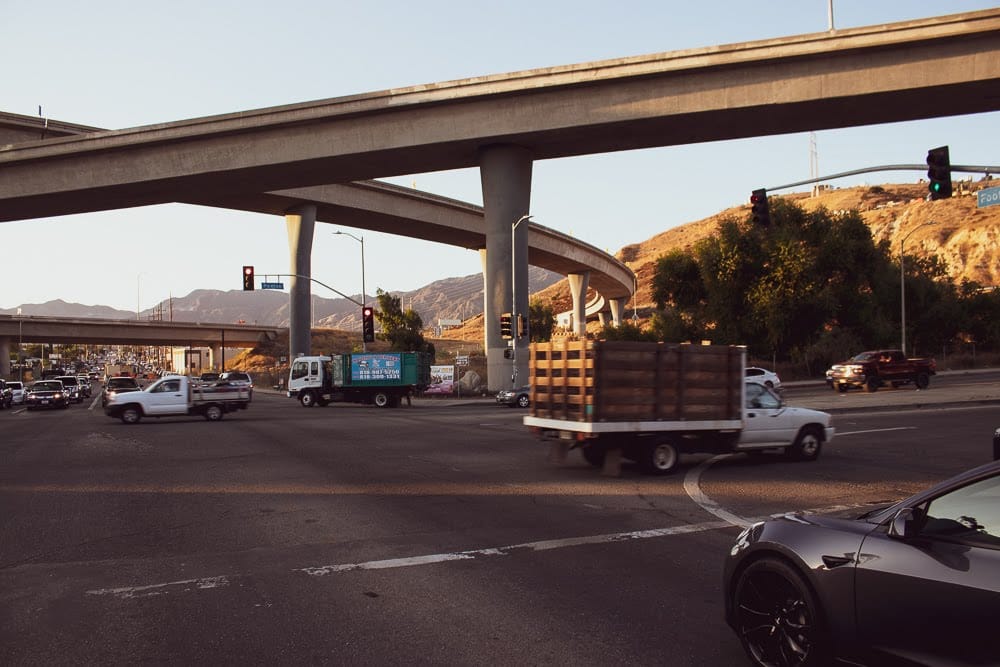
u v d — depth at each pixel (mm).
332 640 5539
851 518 4652
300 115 43781
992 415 23844
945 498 4078
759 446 14727
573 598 6531
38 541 8836
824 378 56312
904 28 35031
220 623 5945
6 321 98375
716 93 38781
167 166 44969
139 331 110688
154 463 15977
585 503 11039
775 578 4695
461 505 10914
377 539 8812
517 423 25953
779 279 55438
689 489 12172
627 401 13414
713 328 59344
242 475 14000
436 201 73188
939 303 68438
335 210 67875
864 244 59688
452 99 42406
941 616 3809
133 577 7289
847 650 4242
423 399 48844
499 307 45750
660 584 6961
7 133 48281
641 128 41688
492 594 6660
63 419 34719
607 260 115938
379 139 44062
